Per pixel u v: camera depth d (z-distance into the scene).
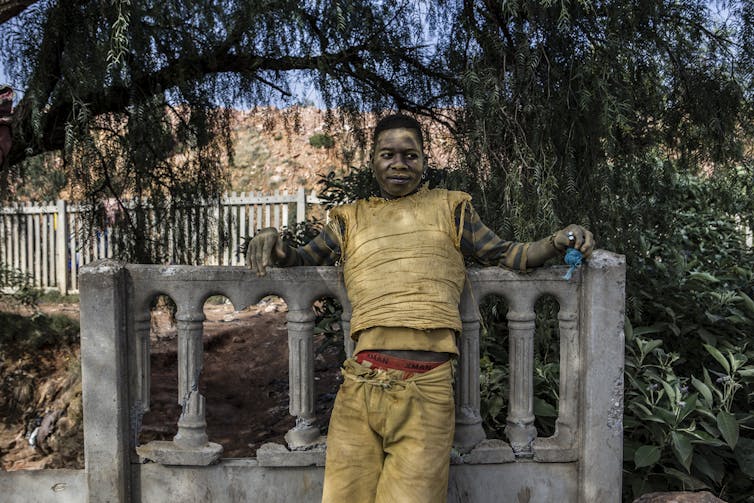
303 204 10.04
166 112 4.76
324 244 2.33
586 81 3.03
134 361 2.38
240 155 13.16
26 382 6.60
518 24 3.08
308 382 2.42
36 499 2.42
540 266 2.35
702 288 3.93
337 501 1.99
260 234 2.22
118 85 3.97
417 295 2.01
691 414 2.96
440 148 4.38
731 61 3.68
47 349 7.10
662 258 4.24
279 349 7.25
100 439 2.33
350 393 2.02
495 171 3.12
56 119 4.05
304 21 3.60
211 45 4.20
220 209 5.65
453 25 3.46
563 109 3.06
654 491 2.76
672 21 3.48
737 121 3.88
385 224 2.10
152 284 2.36
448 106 4.32
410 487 1.90
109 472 2.34
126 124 4.47
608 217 3.30
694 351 3.60
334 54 4.14
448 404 2.01
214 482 2.42
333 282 2.36
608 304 2.35
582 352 2.40
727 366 2.92
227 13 3.88
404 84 4.62
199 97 4.58
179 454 2.38
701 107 3.61
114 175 5.05
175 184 5.23
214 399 6.04
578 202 3.19
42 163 5.18
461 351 2.40
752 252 5.06
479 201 3.10
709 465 2.81
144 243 5.29
